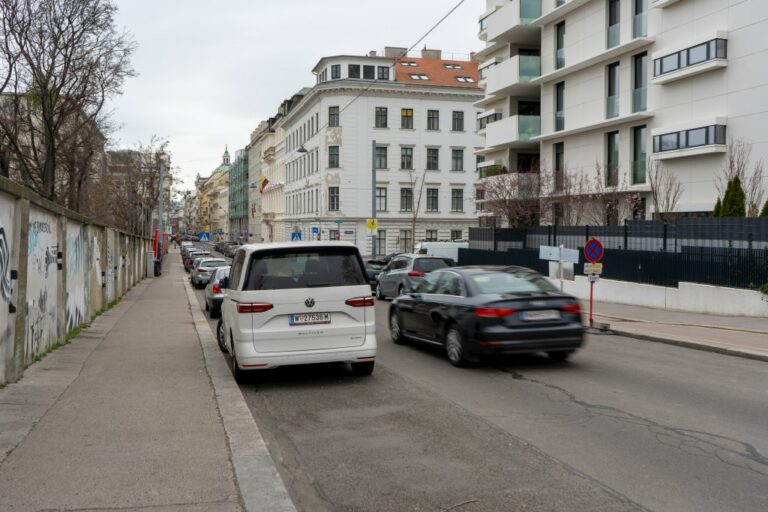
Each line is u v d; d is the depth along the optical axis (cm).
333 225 5809
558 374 940
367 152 5831
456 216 6062
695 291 1717
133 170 5934
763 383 877
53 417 650
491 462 540
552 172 3031
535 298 951
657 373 949
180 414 671
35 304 949
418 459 550
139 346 1188
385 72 5938
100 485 466
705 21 2248
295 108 6944
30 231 909
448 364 1030
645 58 2575
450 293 1052
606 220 2655
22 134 3850
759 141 2055
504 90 3506
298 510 446
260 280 838
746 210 1978
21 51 2914
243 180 12594
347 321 863
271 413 720
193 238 17538
